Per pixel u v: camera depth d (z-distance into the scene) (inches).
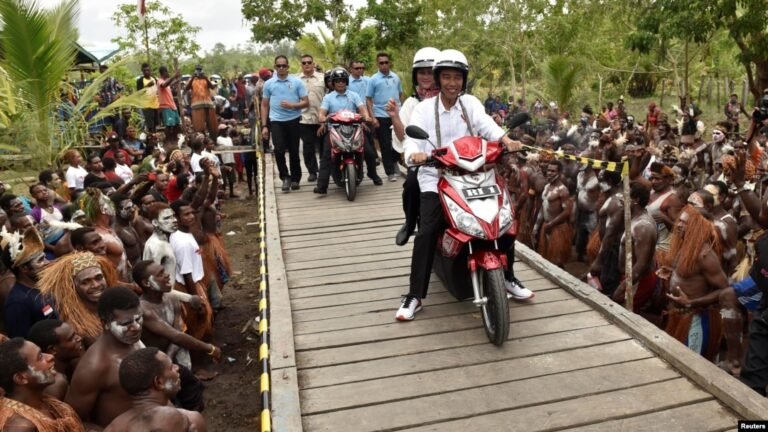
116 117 556.7
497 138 187.2
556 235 325.1
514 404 147.6
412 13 805.2
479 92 1323.8
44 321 140.8
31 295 165.8
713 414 140.9
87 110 466.3
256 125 511.8
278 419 142.5
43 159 392.2
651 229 229.8
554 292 213.2
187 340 187.3
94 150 458.6
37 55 376.8
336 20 818.8
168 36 814.5
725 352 230.5
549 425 139.5
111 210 222.4
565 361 166.2
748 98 1025.5
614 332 181.0
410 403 150.5
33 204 297.3
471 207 171.3
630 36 712.4
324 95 389.7
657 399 147.3
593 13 933.2
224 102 799.7
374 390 156.4
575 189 372.5
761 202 245.1
